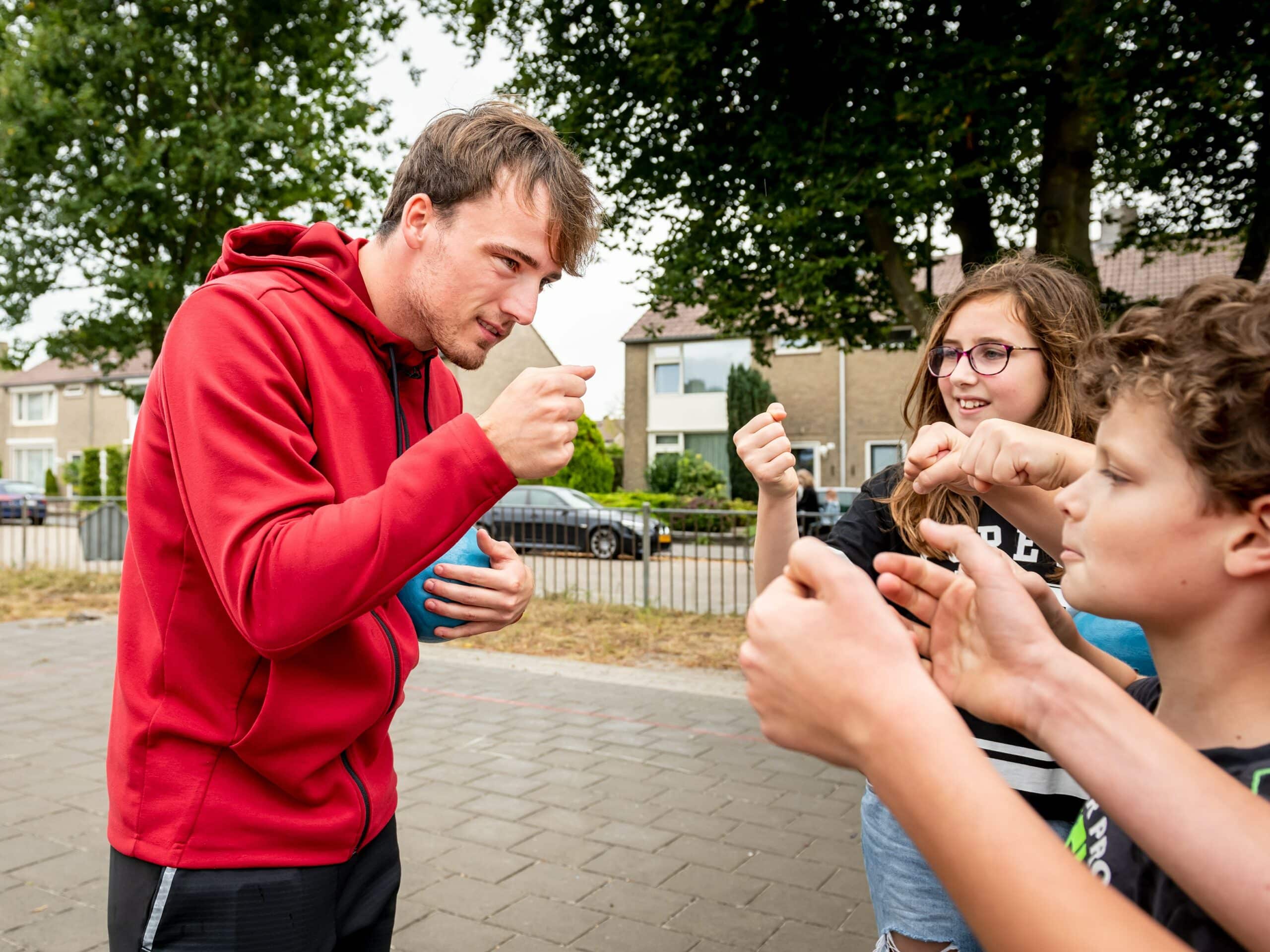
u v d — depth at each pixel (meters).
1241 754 0.63
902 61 6.92
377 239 1.42
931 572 0.64
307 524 0.99
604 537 11.70
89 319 10.57
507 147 1.29
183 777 1.16
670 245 8.63
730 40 7.13
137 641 1.19
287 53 10.80
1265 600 0.61
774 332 9.16
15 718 5.01
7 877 3.03
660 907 2.93
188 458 1.05
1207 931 0.63
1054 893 0.46
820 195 6.87
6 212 9.85
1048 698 0.58
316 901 1.23
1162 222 8.50
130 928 1.17
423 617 1.36
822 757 0.55
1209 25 6.04
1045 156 6.97
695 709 5.48
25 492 25.73
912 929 1.49
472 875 3.15
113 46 10.00
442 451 1.01
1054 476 0.95
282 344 1.17
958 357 1.68
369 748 1.35
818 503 13.05
